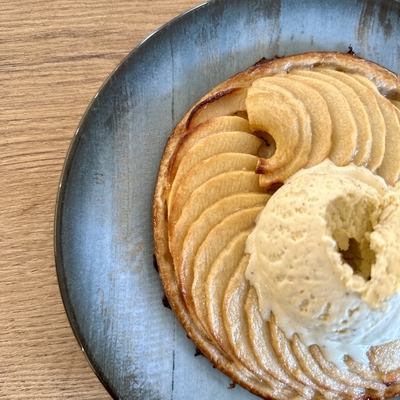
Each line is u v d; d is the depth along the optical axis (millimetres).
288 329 239
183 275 243
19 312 266
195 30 274
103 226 259
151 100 271
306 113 255
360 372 249
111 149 263
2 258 269
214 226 246
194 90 279
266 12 283
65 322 268
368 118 260
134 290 260
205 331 250
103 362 250
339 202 226
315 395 258
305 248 220
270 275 232
